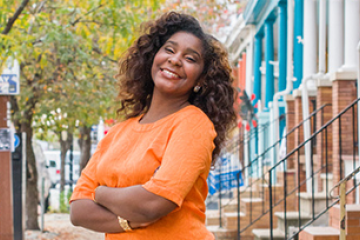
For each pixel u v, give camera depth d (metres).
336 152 7.76
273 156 11.49
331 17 8.99
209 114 2.45
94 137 23.08
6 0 8.34
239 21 16.20
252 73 16.27
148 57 2.62
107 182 2.32
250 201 9.43
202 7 12.81
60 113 11.43
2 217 8.03
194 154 2.16
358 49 7.02
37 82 10.95
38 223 12.37
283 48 12.38
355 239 5.80
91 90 11.08
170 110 2.41
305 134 8.89
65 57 9.92
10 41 7.61
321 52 9.12
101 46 9.85
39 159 16.98
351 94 7.80
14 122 11.92
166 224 2.23
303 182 8.83
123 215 2.19
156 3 8.71
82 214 2.33
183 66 2.36
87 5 9.11
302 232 6.75
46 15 8.84
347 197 7.22
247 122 13.02
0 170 7.95
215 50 2.46
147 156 2.24
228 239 9.30
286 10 12.24
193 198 2.26
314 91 9.74
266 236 7.98
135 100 2.70
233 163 12.20
